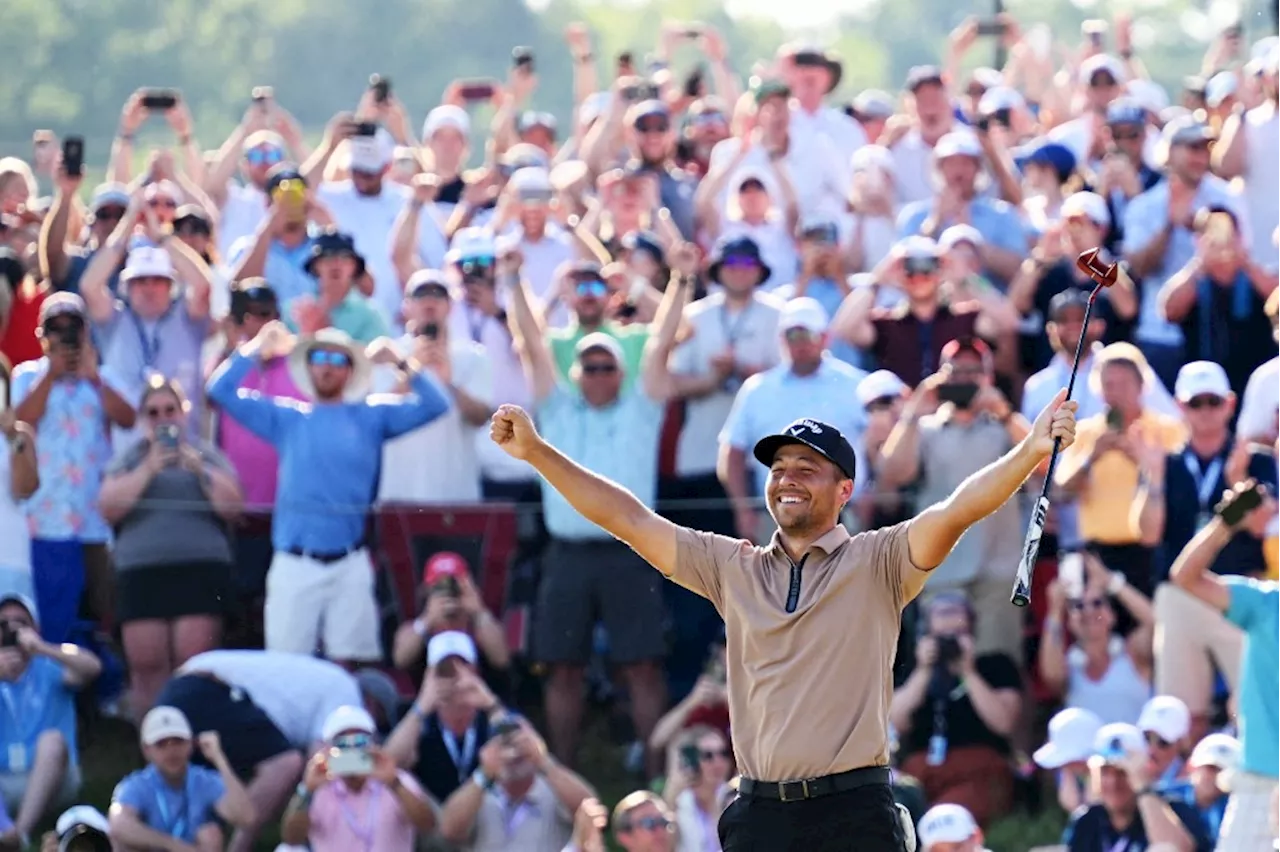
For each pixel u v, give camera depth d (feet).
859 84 493.36
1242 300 132.46
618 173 147.02
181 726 112.37
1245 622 102.42
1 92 403.95
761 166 147.64
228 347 129.70
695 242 146.72
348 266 130.62
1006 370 132.36
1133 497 119.55
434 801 113.50
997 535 119.03
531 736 112.47
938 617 117.29
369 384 123.44
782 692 71.92
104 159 331.36
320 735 116.37
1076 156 154.40
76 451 123.85
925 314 130.62
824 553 72.84
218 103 424.05
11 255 133.18
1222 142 146.61
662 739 117.70
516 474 128.98
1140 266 135.95
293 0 438.40
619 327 129.29
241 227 153.28
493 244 132.67
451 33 452.76
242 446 126.52
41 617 122.42
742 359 130.41
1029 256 140.56
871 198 145.59
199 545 120.57
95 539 123.85
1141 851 106.32
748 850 71.97
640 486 124.36
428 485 126.31
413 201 142.82
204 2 428.56
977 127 151.64
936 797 115.75
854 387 124.67
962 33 179.52
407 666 120.37
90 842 105.19
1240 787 102.01
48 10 411.75
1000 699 116.88
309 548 120.57
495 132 172.45
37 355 133.59
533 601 122.52
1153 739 110.93
